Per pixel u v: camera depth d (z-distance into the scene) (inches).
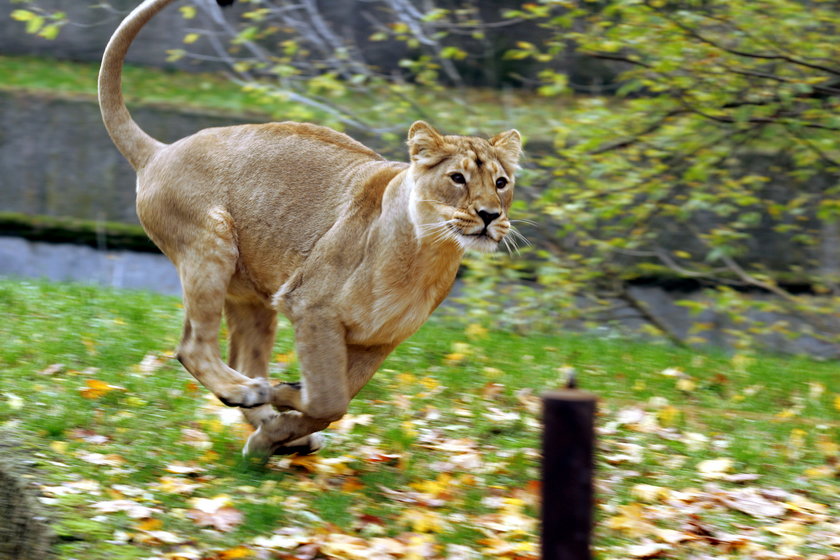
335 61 724.0
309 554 297.4
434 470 378.9
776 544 341.1
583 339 622.2
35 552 282.2
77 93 895.7
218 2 375.2
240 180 359.9
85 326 503.5
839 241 834.2
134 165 388.8
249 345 385.7
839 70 618.8
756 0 608.4
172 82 968.3
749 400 503.8
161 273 870.4
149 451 363.3
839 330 775.7
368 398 455.2
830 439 447.5
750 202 649.0
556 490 230.1
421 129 327.9
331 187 351.9
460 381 487.8
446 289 345.1
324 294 339.3
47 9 997.2
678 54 615.8
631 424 452.1
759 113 626.8
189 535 302.4
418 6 936.3
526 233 778.2
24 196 880.9
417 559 300.2
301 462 367.6
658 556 325.7
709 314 837.8
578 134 666.2
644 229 690.2
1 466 316.8
